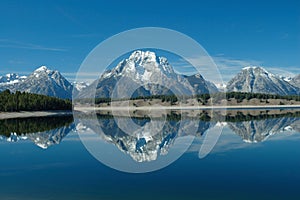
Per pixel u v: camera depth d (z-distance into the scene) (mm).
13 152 30344
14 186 18750
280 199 16594
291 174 21141
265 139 37375
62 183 19281
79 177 20484
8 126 57531
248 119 69750
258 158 25984
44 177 20750
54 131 47938
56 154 28516
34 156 28047
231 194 17281
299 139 37594
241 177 20328
